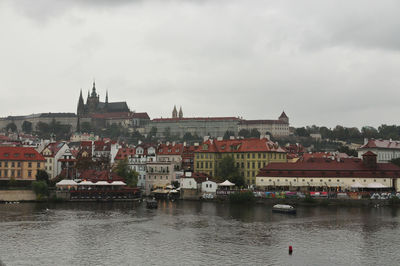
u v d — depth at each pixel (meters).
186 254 102.44
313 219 148.62
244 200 193.50
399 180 197.25
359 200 183.62
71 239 116.38
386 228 132.12
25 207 175.88
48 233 123.19
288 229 130.50
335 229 130.75
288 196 190.38
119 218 149.88
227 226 135.25
